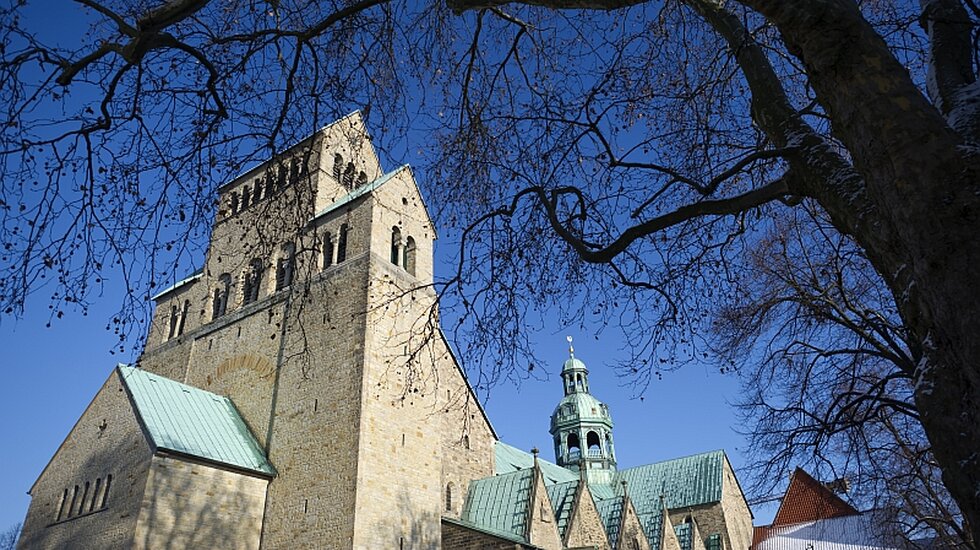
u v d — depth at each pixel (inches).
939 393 256.7
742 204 401.1
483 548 1380.4
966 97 320.2
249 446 1439.5
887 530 1246.3
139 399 1354.6
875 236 304.3
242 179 1931.6
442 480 1604.3
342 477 1290.6
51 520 1362.0
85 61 451.8
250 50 524.4
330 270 1572.3
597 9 398.3
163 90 511.8
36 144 448.8
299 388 1464.1
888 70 291.9
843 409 790.5
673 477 2945.4
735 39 439.2
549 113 587.5
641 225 426.6
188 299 1916.8
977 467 237.6
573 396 3112.7
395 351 1475.1
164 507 1202.0
